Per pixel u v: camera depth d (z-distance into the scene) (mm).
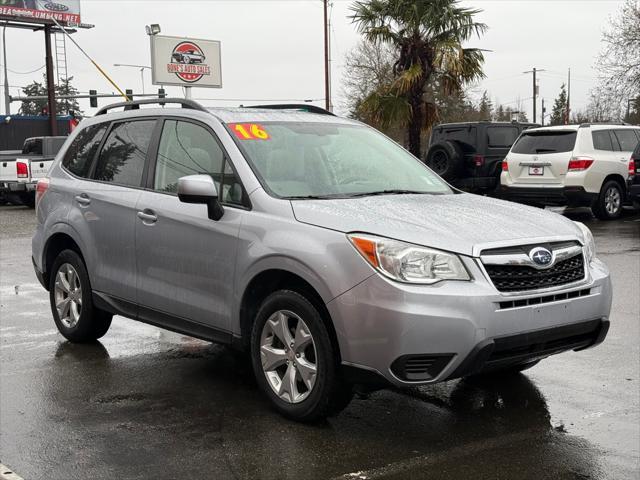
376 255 4121
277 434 4410
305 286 4504
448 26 22656
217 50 39250
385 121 23469
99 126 6469
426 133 24516
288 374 4590
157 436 4406
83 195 6195
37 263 6773
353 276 4168
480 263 4137
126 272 5738
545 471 3896
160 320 5492
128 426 4570
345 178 5254
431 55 22812
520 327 4180
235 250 4797
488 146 20109
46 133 40188
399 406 4871
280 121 5531
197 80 38625
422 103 23562
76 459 4094
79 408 4898
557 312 4328
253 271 4664
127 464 4020
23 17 37281
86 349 6352
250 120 5398
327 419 4641
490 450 4164
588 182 15375
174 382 5418
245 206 4871
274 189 4867
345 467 3953
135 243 5602
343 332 4207
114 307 5902
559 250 4441
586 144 15484
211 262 4980
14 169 21719
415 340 4020
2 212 20812
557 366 5695
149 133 5848
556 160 15578
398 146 6062
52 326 7242
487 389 5188
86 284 6258
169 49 37594
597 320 4594
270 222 4652
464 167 20203
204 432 4453
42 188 6754
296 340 4504
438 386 5266
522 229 4469
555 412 4742
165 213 5332
